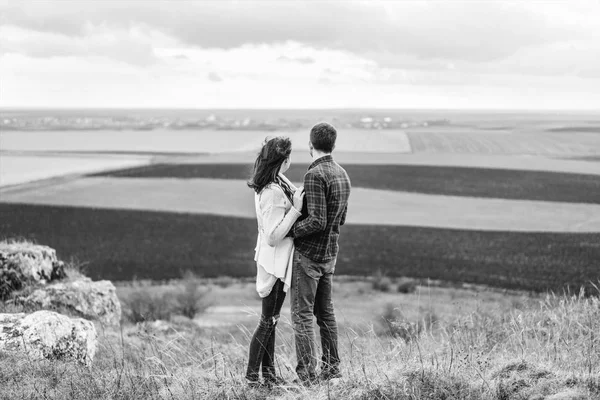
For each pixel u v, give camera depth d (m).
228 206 59.91
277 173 5.24
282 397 4.94
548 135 142.00
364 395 4.61
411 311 19.73
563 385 4.57
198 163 97.44
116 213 55.72
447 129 192.00
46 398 4.97
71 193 66.75
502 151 110.00
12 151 125.38
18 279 10.01
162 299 24.89
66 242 44.91
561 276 32.31
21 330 6.45
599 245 40.03
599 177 71.56
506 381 4.66
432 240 43.97
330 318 5.48
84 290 10.32
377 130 187.25
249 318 23.56
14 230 48.56
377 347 7.16
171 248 43.59
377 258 39.31
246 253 42.66
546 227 46.97
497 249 40.47
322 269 5.30
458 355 5.57
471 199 61.47
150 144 150.62
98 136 180.25
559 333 6.75
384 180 75.50
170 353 7.18
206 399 4.96
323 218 5.00
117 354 7.65
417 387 4.62
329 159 5.26
